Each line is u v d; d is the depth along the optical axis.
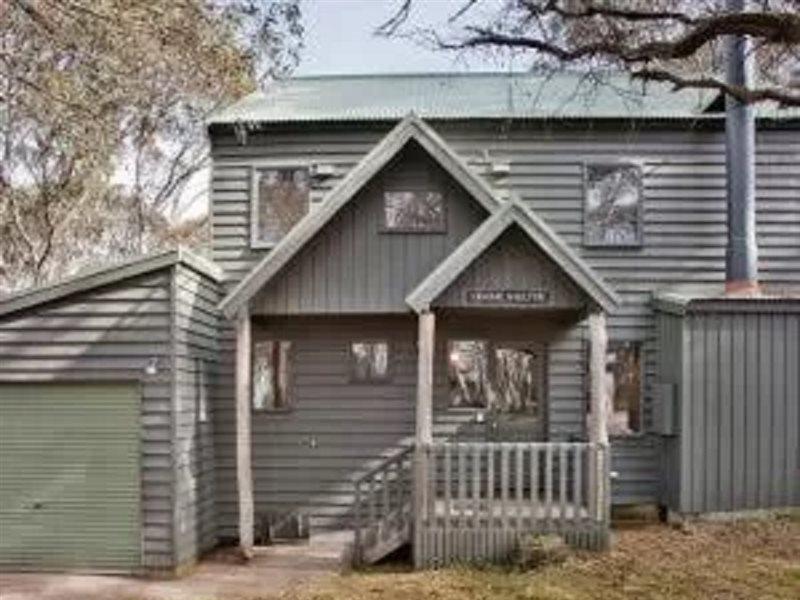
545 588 12.72
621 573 13.40
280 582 13.89
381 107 18.97
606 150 18.58
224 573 14.70
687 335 16.77
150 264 14.98
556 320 17.89
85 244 31.98
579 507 14.62
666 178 18.58
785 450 16.77
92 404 15.13
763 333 16.88
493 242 15.05
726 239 18.39
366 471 17.80
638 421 18.38
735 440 16.72
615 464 18.19
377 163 16.08
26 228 28.45
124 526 14.95
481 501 15.25
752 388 16.81
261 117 18.28
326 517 17.78
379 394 17.89
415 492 14.70
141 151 30.14
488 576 13.75
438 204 16.72
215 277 17.34
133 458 15.01
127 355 15.06
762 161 18.64
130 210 32.62
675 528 16.50
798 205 18.59
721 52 17.23
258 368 18.03
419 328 15.10
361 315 17.03
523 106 18.89
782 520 16.42
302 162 18.47
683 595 12.24
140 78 13.19
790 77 13.31
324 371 17.95
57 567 15.01
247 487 15.70
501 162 18.48
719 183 18.56
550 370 17.94
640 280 18.53
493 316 17.59
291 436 17.89
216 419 17.56
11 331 15.21
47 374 15.13
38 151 23.48
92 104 12.77
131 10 11.56
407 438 17.84
